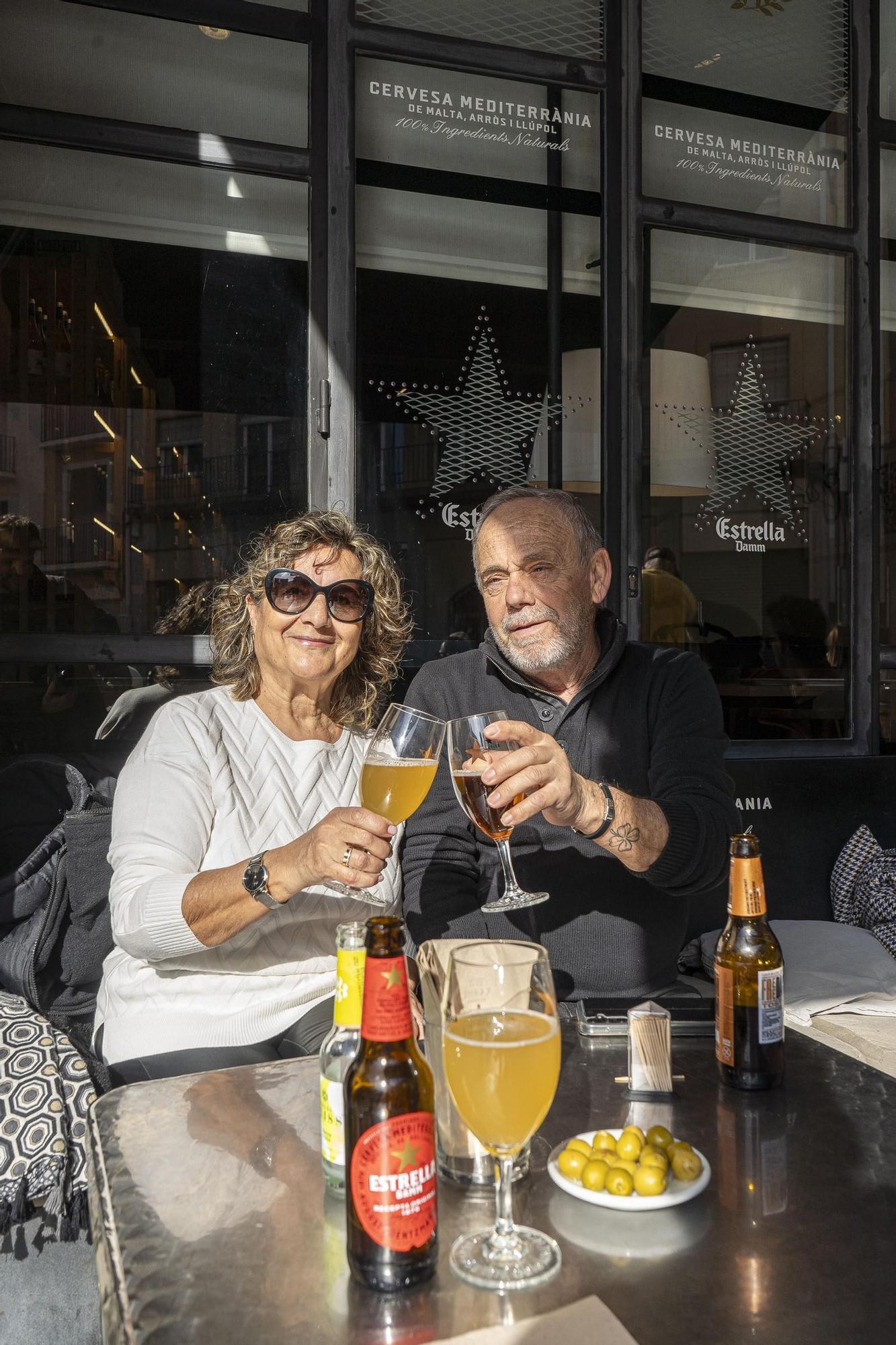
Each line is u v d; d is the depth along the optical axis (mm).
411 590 2922
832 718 3354
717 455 3264
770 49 3338
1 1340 1638
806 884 2934
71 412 2633
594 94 3145
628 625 3133
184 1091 1167
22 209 2611
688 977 2512
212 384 2748
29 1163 1610
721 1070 1158
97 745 2604
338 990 942
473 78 3023
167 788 1720
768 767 2916
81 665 2602
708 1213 877
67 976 2057
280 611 1812
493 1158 947
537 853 1867
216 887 1464
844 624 3377
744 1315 738
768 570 3301
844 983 2367
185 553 2699
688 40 3240
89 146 2637
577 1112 1081
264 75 2807
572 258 3129
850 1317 736
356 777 1921
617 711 1948
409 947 1856
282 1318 741
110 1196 919
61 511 2605
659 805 1583
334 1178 918
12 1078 1692
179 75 2734
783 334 3361
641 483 3160
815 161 3404
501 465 3037
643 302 3193
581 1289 771
